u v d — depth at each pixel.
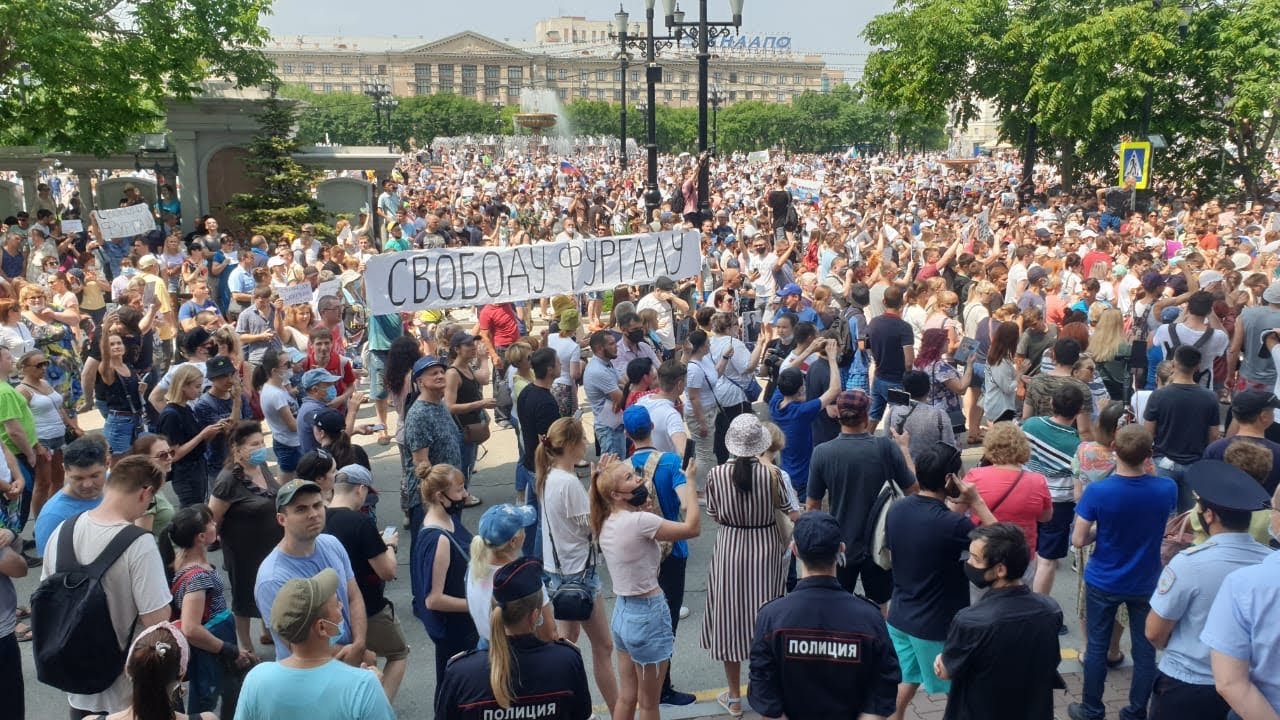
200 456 7.45
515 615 3.76
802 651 4.01
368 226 20.84
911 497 5.20
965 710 4.33
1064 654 6.45
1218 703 4.29
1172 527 5.71
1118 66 33.19
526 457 7.73
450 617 5.30
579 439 5.81
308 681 3.64
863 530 5.96
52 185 35.75
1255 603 3.68
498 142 102.06
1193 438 7.17
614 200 33.81
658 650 5.28
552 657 3.84
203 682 5.05
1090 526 5.48
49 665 4.54
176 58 22.39
